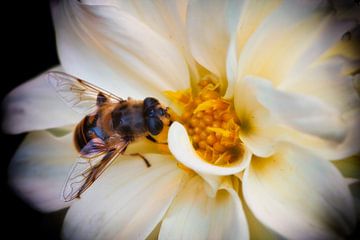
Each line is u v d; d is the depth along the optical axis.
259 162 0.05
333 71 0.05
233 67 0.05
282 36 0.05
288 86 0.05
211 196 0.05
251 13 0.05
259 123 0.05
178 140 0.05
